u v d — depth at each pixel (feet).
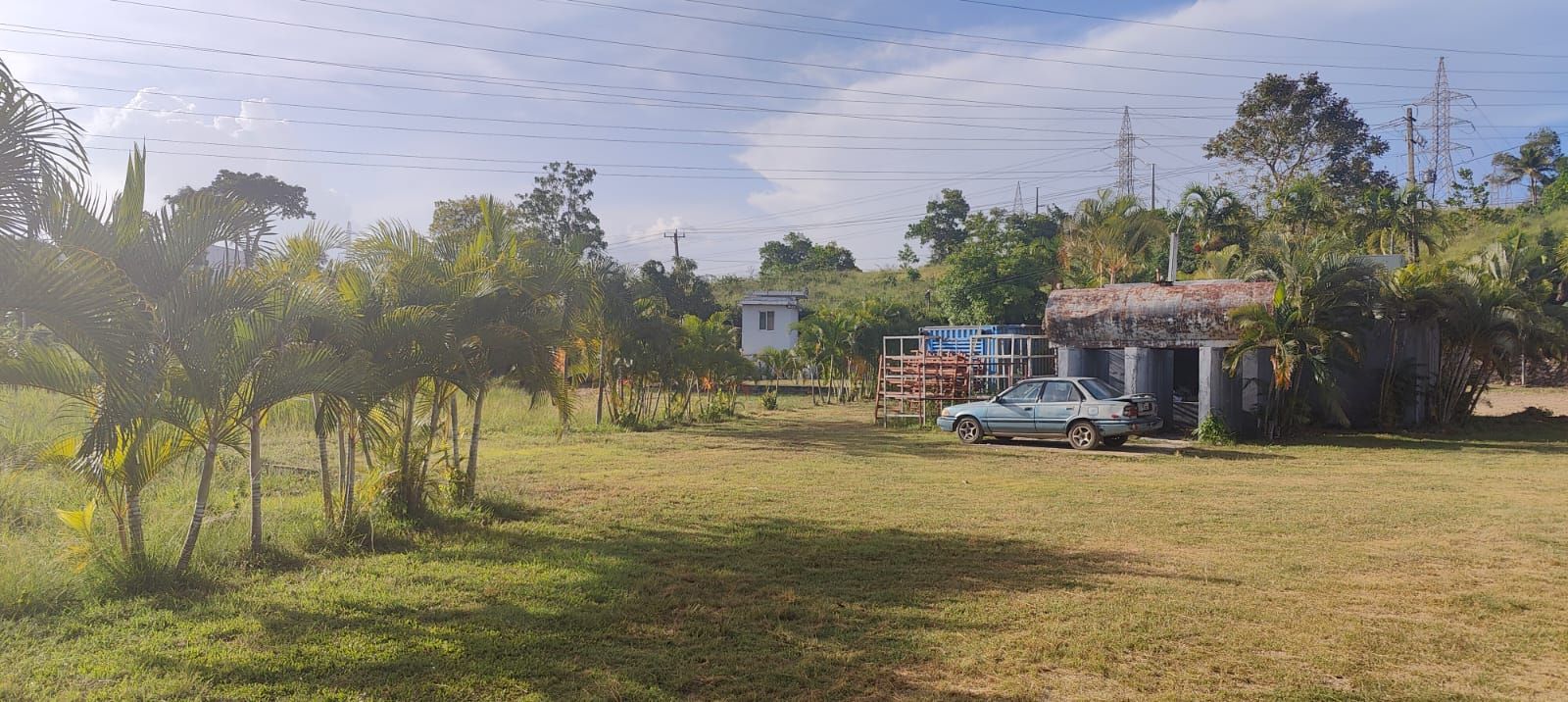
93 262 19.35
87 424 24.45
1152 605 22.38
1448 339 74.64
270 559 26.55
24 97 17.61
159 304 22.59
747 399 129.59
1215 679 17.43
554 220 167.63
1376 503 38.11
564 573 25.63
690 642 19.51
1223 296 67.41
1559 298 115.14
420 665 17.85
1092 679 17.44
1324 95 175.83
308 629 20.02
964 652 18.88
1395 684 17.11
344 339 28.09
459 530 31.99
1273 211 157.48
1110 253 128.36
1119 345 71.72
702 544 29.78
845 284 251.39
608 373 80.74
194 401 23.81
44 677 16.98
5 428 41.19
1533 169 241.35
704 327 92.27
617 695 16.34
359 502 31.22
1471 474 47.91
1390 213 135.64
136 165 23.32
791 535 31.35
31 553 24.31
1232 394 67.97
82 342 20.12
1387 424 72.33
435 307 31.96
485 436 69.26
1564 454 57.26
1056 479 46.03
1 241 17.65
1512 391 124.06
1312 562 27.25
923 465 52.54
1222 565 26.89
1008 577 25.43
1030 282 136.87
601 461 54.08
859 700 16.35
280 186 157.69
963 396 79.87
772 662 18.26
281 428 61.05
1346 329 66.74
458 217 157.89
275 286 25.54
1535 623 21.06
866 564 26.99
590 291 59.41
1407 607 22.34
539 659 18.25
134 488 23.50
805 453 59.16
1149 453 58.85
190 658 18.11
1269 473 48.75
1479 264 96.12
